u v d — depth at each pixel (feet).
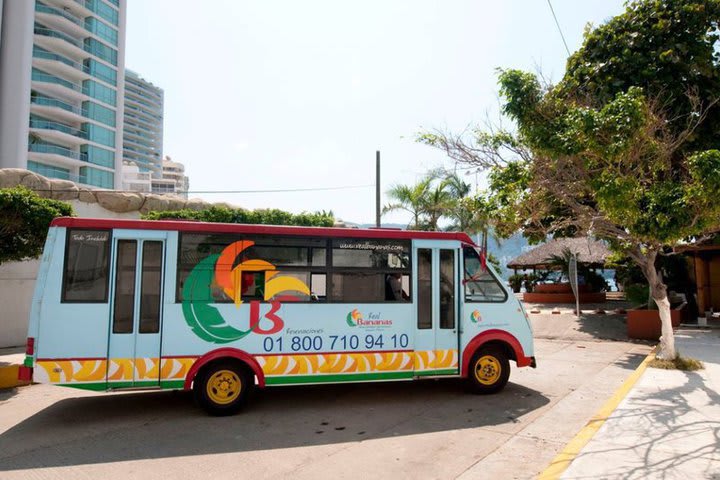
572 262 63.41
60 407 26.30
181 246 24.48
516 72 29.94
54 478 16.83
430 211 81.15
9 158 169.48
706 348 40.29
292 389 29.99
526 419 23.63
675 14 42.86
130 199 56.70
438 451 19.35
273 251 25.71
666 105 39.65
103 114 203.62
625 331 54.24
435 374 27.35
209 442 20.54
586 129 27.12
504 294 28.99
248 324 24.82
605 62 44.34
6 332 48.11
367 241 27.20
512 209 34.88
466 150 36.04
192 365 23.91
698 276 61.00
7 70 171.22
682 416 21.83
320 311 25.93
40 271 23.00
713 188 26.07
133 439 20.97
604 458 16.97
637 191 28.89
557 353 43.45
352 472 17.29
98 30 202.18
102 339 23.11
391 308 27.07
